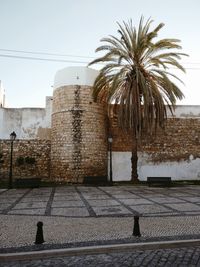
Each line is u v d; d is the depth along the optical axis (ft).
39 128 82.99
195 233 20.61
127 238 19.40
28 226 23.34
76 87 68.49
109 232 21.03
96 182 62.44
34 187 57.00
